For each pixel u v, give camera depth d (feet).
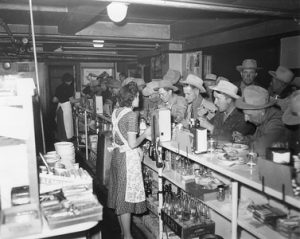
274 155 5.41
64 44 22.61
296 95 6.37
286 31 12.53
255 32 14.26
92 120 22.00
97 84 25.16
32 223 5.78
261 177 5.63
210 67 20.18
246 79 13.08
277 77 11.39
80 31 17.74
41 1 12.39
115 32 18.45
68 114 24.50
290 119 6.29
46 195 7.05
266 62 16.29
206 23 16.40
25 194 6.37
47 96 30.50
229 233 7.91
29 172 6.23
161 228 9.54
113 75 40.70
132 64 35.40
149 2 8.43
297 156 5.44
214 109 12.64
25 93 6.17
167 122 9.41
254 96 7.18
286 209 6.43
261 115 7.30
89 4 10.39
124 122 9.96
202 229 8.18
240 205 7.30
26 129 6.12
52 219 5.96
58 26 17.76
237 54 18.37
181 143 8.34
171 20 18.31
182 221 8.34
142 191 10.39
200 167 9.14
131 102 9.98
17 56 25.57
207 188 7.78
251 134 9.31
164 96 12.83
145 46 23.17
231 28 15.46
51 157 8.85
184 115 12.37
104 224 12.89
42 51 27.22
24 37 17.70
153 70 26.11
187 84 12.64
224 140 8.92
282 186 5.15
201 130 7.79
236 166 6.72
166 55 21.76
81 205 6.46
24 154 6.33
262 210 6.39
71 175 7.38
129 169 10.11
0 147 6.15
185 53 21.35
